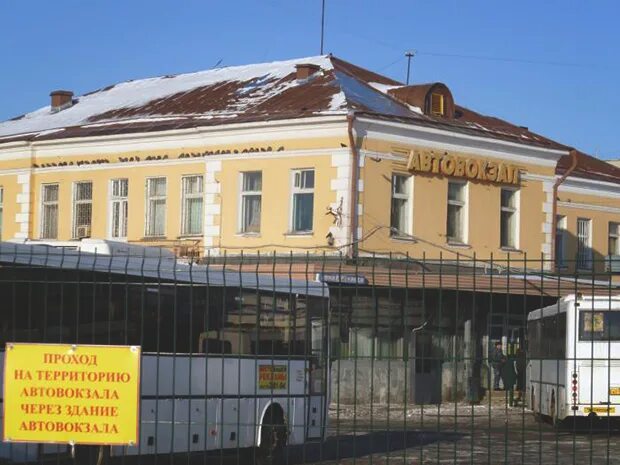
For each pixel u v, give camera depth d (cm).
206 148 3653
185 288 1739
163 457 1791
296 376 1944
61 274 1580
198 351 1753
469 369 3541
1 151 4134
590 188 4666
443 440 2369
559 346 2653
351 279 2712
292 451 2145
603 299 2581
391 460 1978
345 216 3384
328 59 4141
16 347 1288
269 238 3503
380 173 3469
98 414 1276
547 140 4181
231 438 1803
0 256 1559
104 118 4172
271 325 1892
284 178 3494
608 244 4747
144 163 3803
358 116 3394
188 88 4275
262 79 4091
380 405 3319
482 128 3909
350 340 3238
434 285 3138
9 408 1286
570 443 2359
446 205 3669
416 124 3538
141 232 3791
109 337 1623
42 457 1519
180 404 1720
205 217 3641
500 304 3584
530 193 3947
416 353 3409
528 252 3928
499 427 2761
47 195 4044
